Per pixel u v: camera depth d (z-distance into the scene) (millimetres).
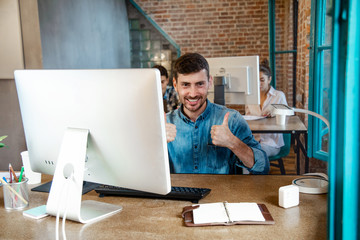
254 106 3949
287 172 4160
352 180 815
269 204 1372
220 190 1541
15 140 2922
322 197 1438
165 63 6352
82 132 1233
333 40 792
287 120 3324
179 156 2174
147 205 1395
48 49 3387
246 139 2127
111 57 5465
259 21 6000
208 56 6238
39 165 1445
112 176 1263
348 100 783
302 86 4055
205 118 2137
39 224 1254
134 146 1167
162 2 6223
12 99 2881
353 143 805
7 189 1384
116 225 1222
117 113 1159
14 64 2871
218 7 6086
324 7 2146
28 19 2873
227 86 2764
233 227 1184
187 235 1135
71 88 1230
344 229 821
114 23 5633
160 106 1098
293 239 1096
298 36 4449
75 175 1225
